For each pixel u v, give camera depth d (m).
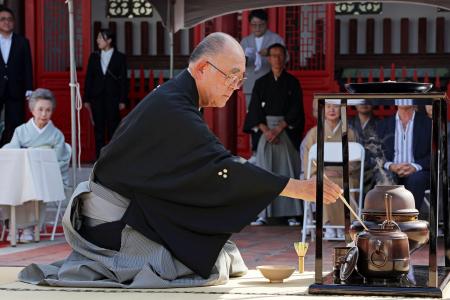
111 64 15.69
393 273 4.64
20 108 14.73
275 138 12.69
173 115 4.88
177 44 20.59
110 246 5.02
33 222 10.02
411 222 4.88
